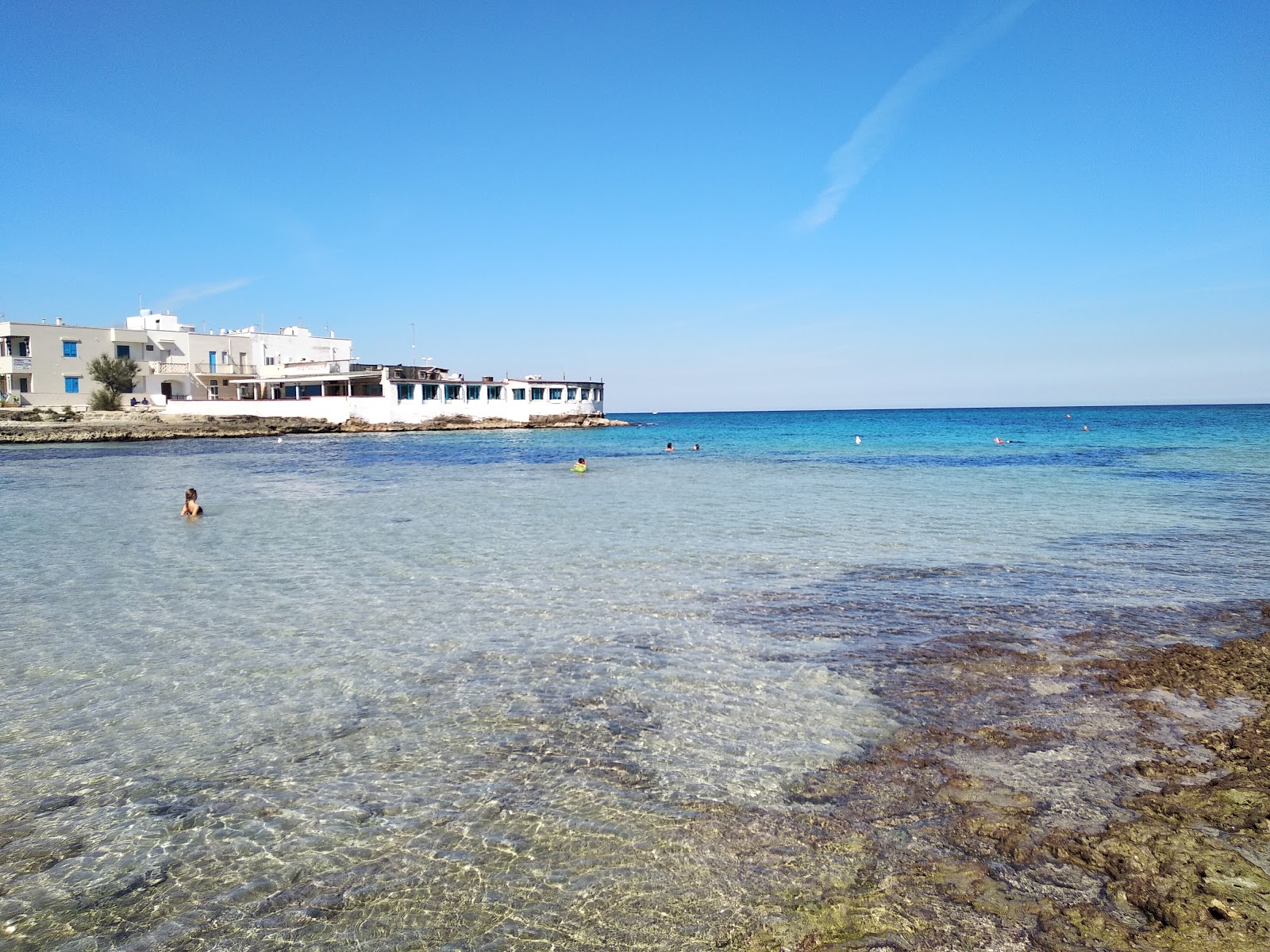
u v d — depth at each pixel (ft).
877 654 31.32
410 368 278.26
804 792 20.17
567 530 64.49
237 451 175.73
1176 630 34.14
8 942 15.01
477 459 156.04
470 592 42.70
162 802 20.26
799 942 14.46
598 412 351.25
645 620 36.70
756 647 32.42
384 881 16.78
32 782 21.34
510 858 17.49
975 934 14.47
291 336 307.58
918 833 18.02
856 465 137.28
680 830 18.44
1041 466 127.24
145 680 29.17
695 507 79.46
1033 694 26.76
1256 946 13.73
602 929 15.03
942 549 54.19
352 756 22.72
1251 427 276.62
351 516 73.92
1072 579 44.37
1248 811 18.44
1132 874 16.05
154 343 263.90
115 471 123.44
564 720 25.08
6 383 230.89
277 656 31.81
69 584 45.21
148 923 15.56
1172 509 73.77
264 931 15.26
